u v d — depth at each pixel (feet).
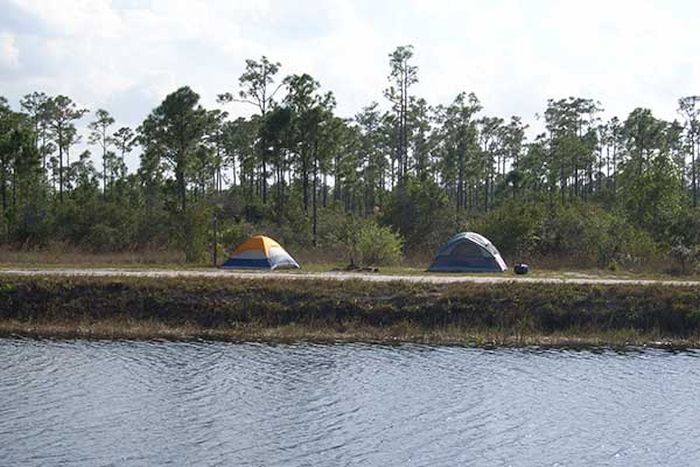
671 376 77.92
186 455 54.08
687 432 60.39
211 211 155.53
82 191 235.61
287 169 235.20
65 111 264.31
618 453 55.77
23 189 216.95
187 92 202.39
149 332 98.22
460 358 85.56
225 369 78.79
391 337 96.94
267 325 99.66
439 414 63.98
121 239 165.89
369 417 63.00
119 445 55.72
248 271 125.90
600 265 146.30
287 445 56.29
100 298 103.40
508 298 102.06
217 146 274.36
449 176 278.05
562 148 282.56
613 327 99.30
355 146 248.52
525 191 298.76
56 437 57.26
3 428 59.11
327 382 73.77
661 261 142.72
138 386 71.61
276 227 182.50
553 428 60.95
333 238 167.43
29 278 105.91
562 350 90.94
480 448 56.34
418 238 171.32
